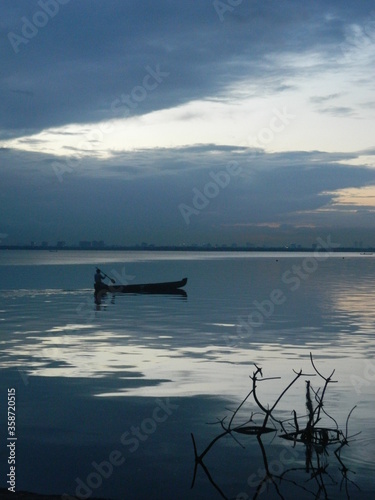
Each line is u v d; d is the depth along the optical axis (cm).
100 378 1562
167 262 13238
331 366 1716
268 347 2039
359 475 931
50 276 6812
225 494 862
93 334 2358
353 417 1216
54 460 984
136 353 1920
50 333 2383
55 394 1395
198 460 988
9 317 2941
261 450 1038
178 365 1725
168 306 3469
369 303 3644
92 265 10800
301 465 973
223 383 1505
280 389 1445
